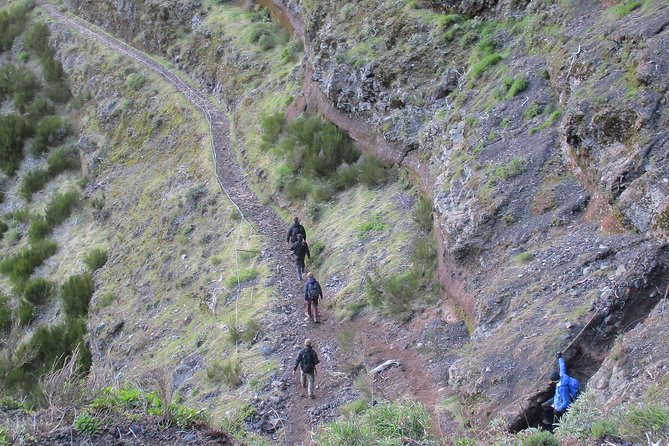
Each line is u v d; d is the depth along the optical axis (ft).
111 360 67.82
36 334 78.07
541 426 30.25
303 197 70.59
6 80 128.16
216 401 47.19
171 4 117.08
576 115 42.37
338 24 75.20
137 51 122.11
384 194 63.31
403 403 33.86
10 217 106.73
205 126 94.17
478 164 49.49
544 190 44.01
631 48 42.57
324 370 46.57
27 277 93.40
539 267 39.14
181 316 65.41
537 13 56.65
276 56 96.73
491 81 56.18
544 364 32.32
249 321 53.62
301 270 59.06
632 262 33.27
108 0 129.90
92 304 81.25
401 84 65.16
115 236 90.84
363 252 57.26
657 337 28.50
